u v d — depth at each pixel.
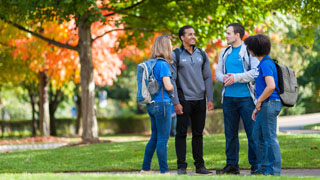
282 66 10.00
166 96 10.38
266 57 10.01
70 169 13.73
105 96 68.62
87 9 20.81
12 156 16.83
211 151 15.66
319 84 55.09
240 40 11.13
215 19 25.48
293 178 8.19
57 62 31.59
